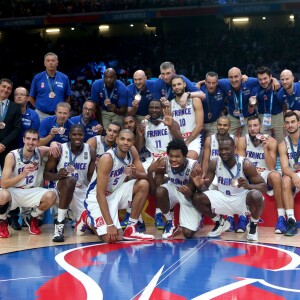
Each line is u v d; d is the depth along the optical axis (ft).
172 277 13.33
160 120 21.36
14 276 13.57
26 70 72.33
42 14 73.31
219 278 13.23
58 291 12.15
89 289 12.29
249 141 21.29
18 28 76.48
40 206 19.60
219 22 76.89
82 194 20.35
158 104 21.98
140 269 14.17
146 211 22.26
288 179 19.69
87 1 72.38
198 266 14.51
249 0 69.21
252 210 18.02
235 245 17.56
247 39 72.49
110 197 18.92
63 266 14.61
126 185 18.93
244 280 13.03
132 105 23.89
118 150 18.20
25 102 22.89
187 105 22.66
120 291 12.10
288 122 19.94
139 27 79.87
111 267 14.43
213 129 23.91
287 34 72.18
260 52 70.23
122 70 68.18
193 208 19.13
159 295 11.77
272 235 19.40
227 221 19.54
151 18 71.10
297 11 69.56
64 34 80.74
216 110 23.71
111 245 17.67
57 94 25.52
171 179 19.01
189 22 77.87
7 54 75.72
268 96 23.80
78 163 19.99
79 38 80.43
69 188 18.35
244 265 14.62
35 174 20.11
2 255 16.16
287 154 20.43
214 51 71.87
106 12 71.67
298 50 69.82
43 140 21.66
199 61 70.95
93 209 18.56
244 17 76.28
